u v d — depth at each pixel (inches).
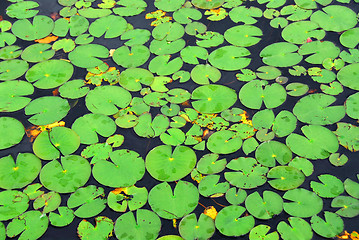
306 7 126.3
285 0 129.8
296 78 106.6
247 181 85.9
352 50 112.6
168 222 80.4
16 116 101.0
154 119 98.7
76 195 85.4
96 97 104.4
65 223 81.2
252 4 129.6
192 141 94.0
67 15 128.2
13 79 109.3
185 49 115.4
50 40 120.2
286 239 76.8
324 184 85.2
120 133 96.4
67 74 110.4
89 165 90.4
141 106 102.0
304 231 78.0
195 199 83.6
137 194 85.1
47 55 115.5
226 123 97.2
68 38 120.6
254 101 101.7
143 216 81.4
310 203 82.1
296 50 113.9
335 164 88.6
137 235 78.6
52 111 101.9
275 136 93.9
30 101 104.3
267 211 81.0
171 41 118.1
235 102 101.8
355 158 89.6
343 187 84.6
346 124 95.7
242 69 109.6
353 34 117.0
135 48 116.6
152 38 119.5
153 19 125.6
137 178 87.8
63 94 105.7
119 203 83.7
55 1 133.7
